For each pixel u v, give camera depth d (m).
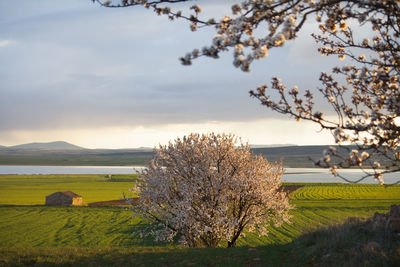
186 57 6.86
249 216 26.67
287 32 6.63
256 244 40.66
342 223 17.31
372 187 129.75
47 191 122.00
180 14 8.59
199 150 27.53
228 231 25.67
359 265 12.22
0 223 61.22
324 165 7.47
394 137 8.07
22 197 104.56
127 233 51.72
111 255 18.80
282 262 15.12
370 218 16.50
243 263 15.40
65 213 71.88
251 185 26.03
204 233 26.22
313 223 53.66
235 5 7.52
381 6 7.89
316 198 94.12
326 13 9.05
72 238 49.09
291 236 45.25
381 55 10.65
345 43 10.78
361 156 7.46
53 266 16.70
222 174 26.44
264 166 27.66
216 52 6.79
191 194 25.17
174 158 27.47
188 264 15.93
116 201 94.62
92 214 70.50
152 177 27.27
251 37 6.84
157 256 18.03
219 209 25.36
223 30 7.56
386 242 13.41
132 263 16.75
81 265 16.84
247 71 6.45
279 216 28.73
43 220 64.06
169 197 26.97
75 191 122.06
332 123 8.43
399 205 15.02
